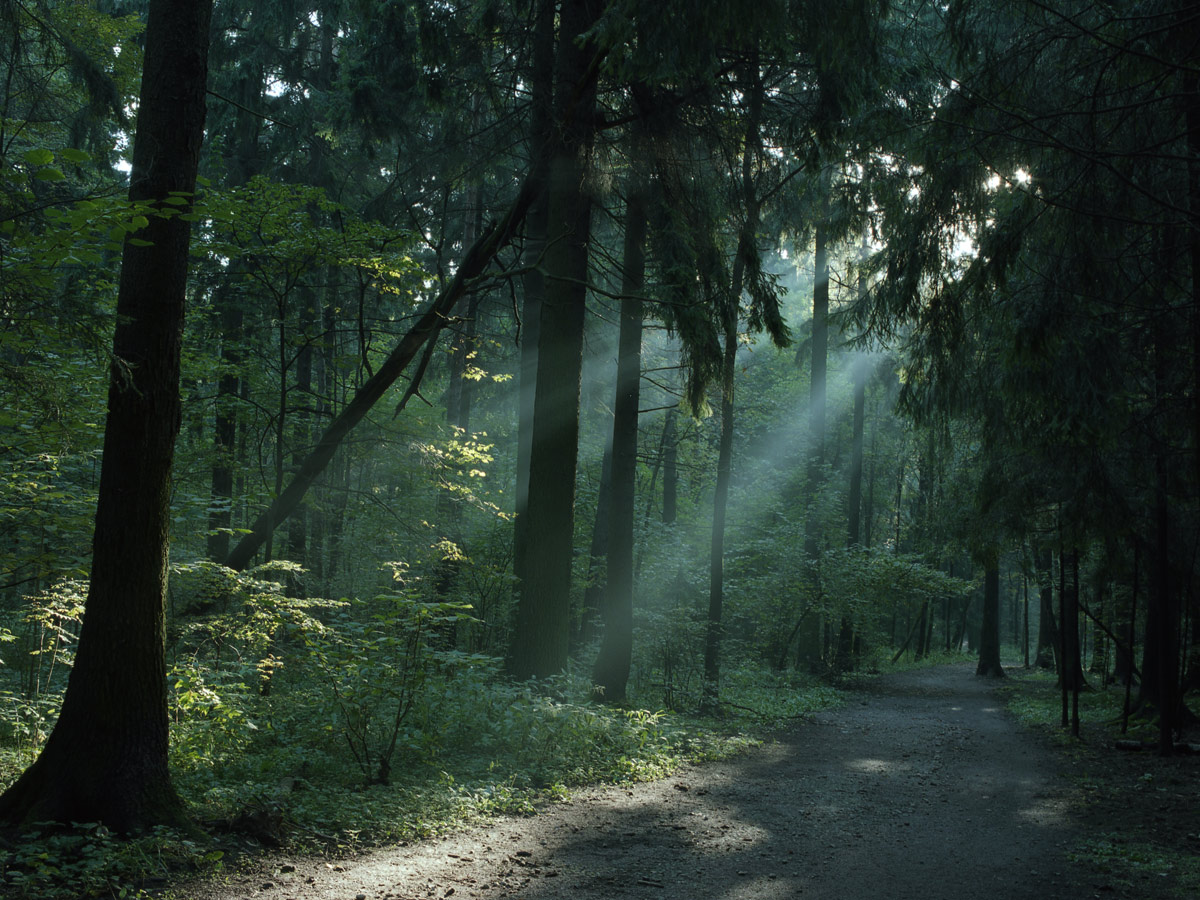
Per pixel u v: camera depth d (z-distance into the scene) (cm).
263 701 934
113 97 1036
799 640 2505
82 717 564
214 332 1408
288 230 1031
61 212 520
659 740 1035
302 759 762
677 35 793
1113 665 2312
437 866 561
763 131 1278
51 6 1184
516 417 2305
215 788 657
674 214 1147
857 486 2605
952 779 988
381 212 1411
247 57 1617
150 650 584
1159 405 944
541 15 1215
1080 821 780
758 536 2509
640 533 1833
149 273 591
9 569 802
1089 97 581
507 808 715
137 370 580
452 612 1485
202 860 522
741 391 3005
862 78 1027
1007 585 4934
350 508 1527
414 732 826
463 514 1622
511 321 2005
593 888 542
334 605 902
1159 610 1122
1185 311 828
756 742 1180
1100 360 853
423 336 1195
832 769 1024
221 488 1420
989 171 697
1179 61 559
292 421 1426
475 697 925
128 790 558
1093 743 1244
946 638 4491
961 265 743
